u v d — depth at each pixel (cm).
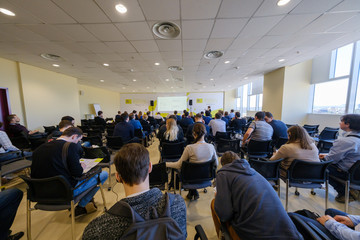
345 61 400
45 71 473
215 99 1160
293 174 149
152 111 1173
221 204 83
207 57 379
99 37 263
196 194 185
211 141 351
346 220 85
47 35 254
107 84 804
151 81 717
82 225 146
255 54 364
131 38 268
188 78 654
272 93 550
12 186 216
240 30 246
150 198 51
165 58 383
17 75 396
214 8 190
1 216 106
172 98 1167
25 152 263
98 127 483
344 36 275
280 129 258
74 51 328
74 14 198
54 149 120
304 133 152
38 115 449
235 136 396
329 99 445
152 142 495
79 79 648
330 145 257
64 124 173
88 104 891
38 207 119
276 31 252
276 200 72
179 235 43
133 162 54
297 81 496
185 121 418
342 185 158
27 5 179
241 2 180
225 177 87
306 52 354
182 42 288
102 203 181
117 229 45
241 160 90
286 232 64
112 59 385
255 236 67
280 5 187
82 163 157
